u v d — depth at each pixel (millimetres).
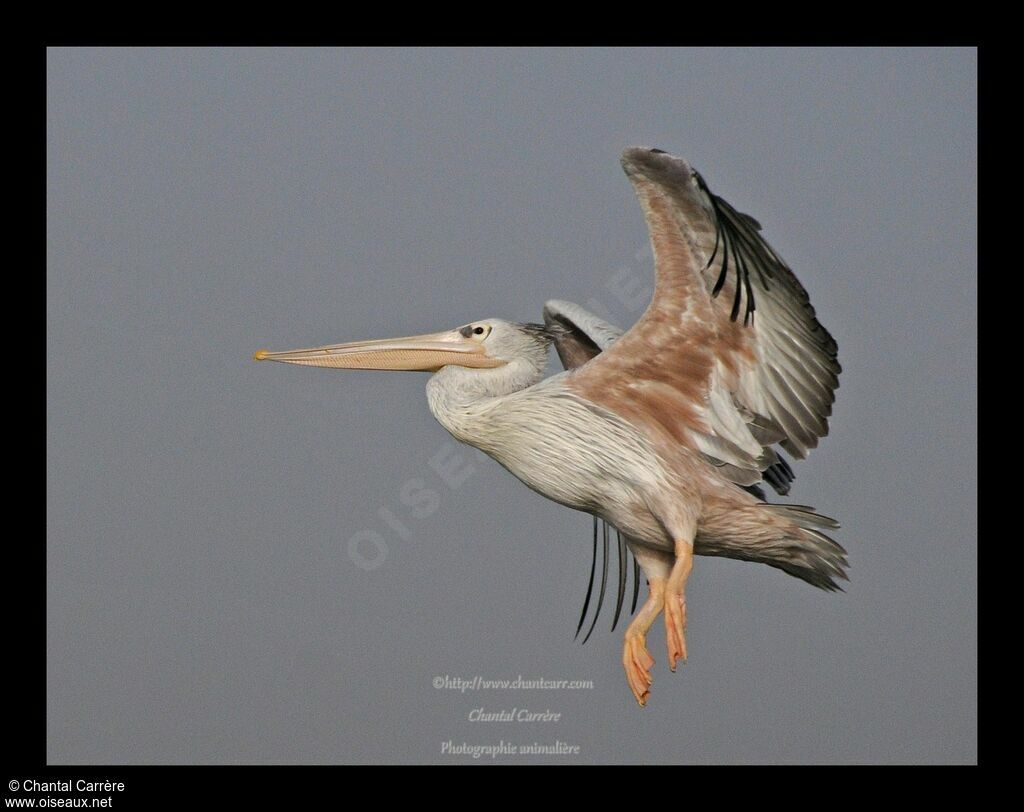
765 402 12414
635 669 12531
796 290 11711
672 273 11867
